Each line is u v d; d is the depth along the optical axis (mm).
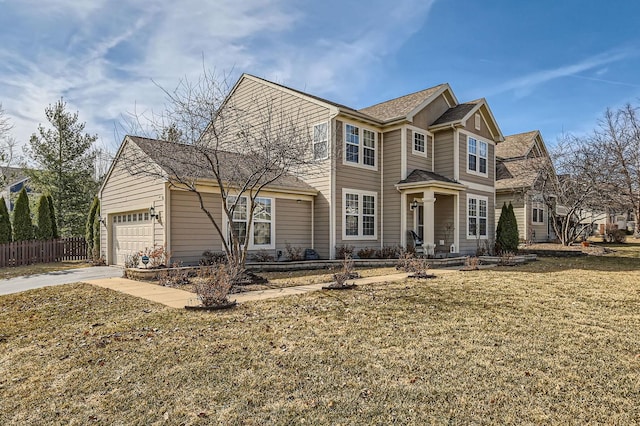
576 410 3447
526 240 22094
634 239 28844
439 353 4785
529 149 25781
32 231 20031
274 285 9703
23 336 5773
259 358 4641
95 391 3912
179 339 5348
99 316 6809
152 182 12500
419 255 14953
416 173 16234
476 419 3320
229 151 12922
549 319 6312
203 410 3506
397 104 17906
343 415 3398
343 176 15266
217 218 12984
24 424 3357
